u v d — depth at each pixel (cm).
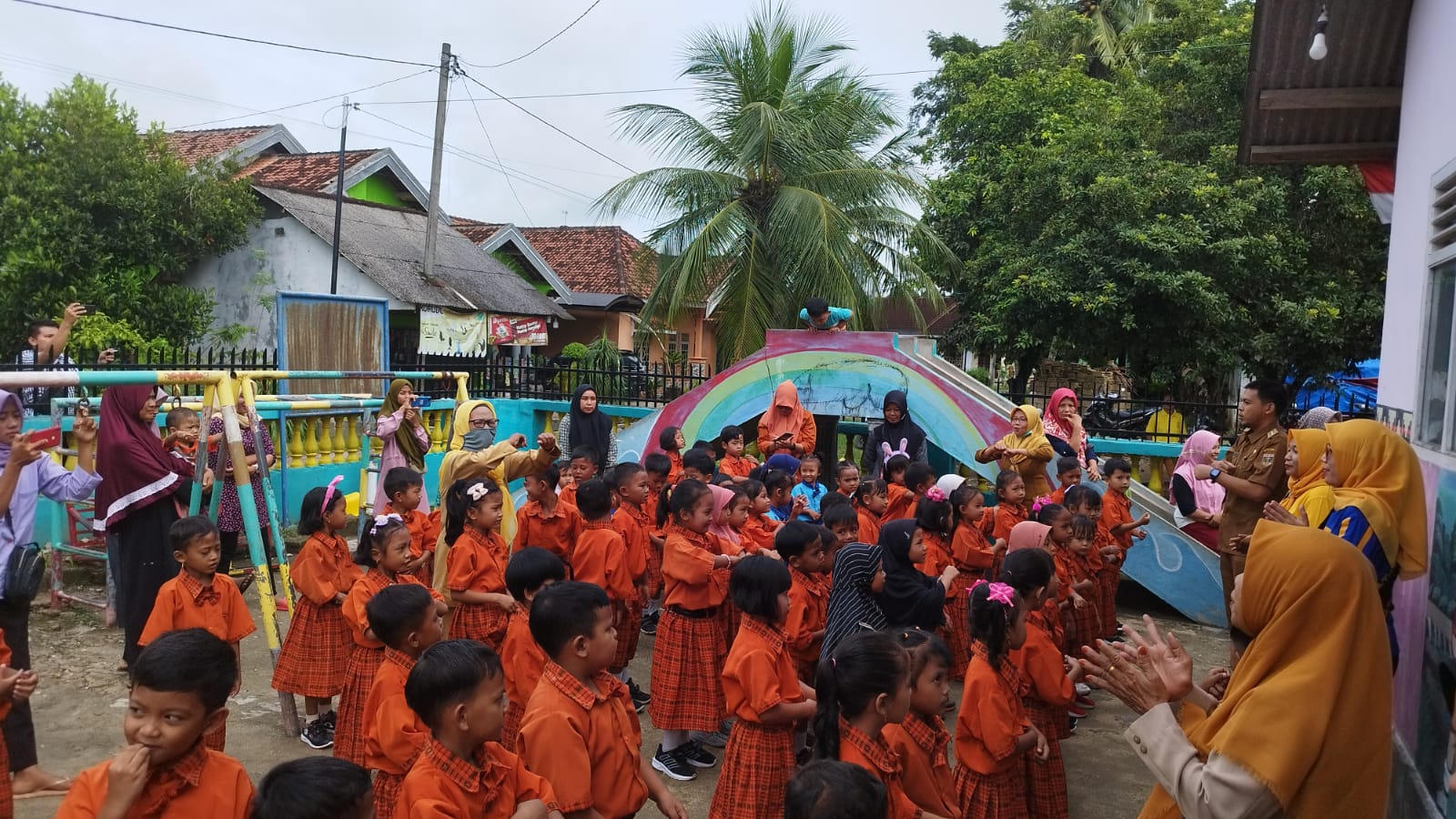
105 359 728
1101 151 1242
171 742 237
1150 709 248
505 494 689
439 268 1831
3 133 1377
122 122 1483
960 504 614
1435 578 362
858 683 292
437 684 259
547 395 1270
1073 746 546
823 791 222
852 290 1301
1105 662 262
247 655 643
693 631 487
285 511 941
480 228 2227
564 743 291
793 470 748
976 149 1502
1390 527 353
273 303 1675
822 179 1375
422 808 253
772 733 370
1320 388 1340
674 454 828
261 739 511
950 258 1398
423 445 873
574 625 300
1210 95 1329
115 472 542
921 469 659
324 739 500
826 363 917
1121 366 1530
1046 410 861
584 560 521
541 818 266
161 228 1516
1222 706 231
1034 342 1295
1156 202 1222
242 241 1655
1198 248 1176
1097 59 1948
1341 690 212
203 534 434
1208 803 217
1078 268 1227
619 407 1231
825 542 475
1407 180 482
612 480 663
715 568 495
